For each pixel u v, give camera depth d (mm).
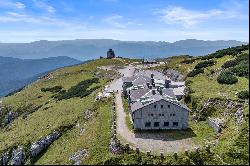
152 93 91688
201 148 69250
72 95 142500
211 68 122188
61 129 97438
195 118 88875
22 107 156000
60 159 76188
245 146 66500
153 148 70500
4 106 165750
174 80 136750
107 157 68250
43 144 91375
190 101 96812
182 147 71062
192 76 122250
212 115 85938
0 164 94750
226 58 131500
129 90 105562
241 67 106062
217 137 75125
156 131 81500
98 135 80188
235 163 63500
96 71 185375
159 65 180125
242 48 139375
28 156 90312
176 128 83062
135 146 71438
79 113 108062
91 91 136375
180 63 157375
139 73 139000
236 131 72688
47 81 192375
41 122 112438
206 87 102188
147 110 82000
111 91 124375
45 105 141500
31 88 189250
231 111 81875
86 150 74438
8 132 118500
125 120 89438
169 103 82125
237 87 94250
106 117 92375
